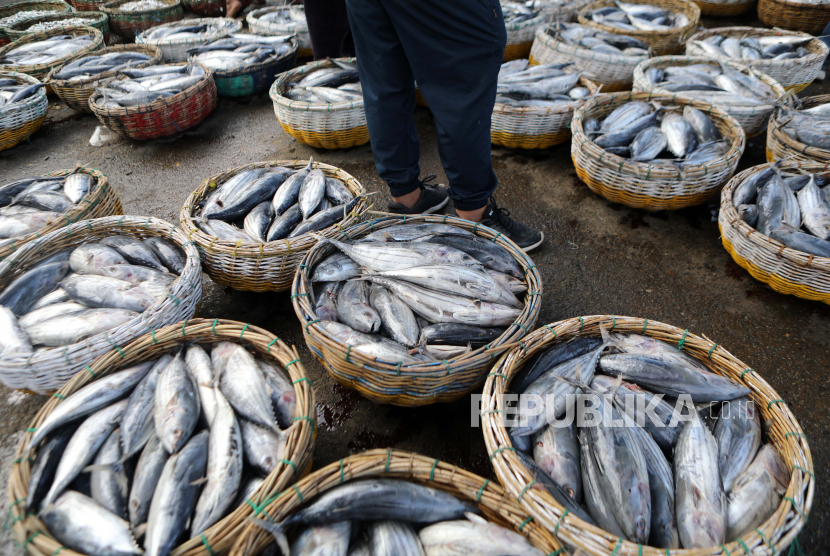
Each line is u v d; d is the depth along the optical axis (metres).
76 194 2.98
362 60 2.65
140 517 1.62
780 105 3.63
